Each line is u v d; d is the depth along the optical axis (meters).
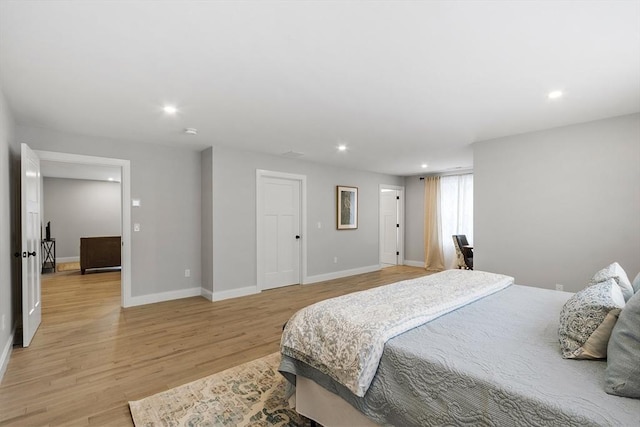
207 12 1.59
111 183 8.80
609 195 3.29
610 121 3.28
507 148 3.99
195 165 4.79
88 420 1.85
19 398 2.07
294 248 5.59
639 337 1.06
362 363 1.40
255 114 3.16
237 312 3.94
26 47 1.91
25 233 2.86
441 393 1.20
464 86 2.51
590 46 1.93
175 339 3.07
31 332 3.06
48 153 3.64
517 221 3.91
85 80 2.37
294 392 1.89
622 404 0.97
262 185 5.09
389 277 6.20
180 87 2.51
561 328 1.41
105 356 2.69
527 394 1.03
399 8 1.57
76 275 6.40
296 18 1.65
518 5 1.55
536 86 2.51
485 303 2.07
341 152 4.95
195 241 4.78
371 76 2.34
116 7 1.54
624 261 3.21
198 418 1.86
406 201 7.68
